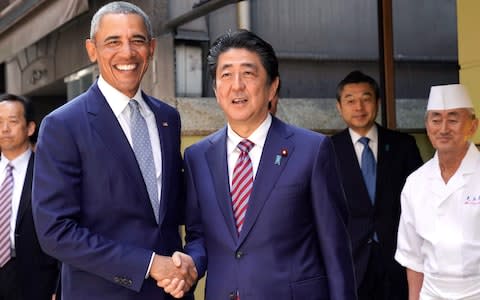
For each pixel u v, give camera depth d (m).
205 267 3.07
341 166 5.00
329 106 6.34
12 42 7.45
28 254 4.66
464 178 3.80
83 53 7.41
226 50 2.96
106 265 2.94
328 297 2.94
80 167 3.04
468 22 4.43
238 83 2.92
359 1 6.53
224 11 6.04
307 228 2.97
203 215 3.05
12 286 4.69
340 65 6.51
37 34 6.63
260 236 2.90
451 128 3.81
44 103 9.87
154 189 3.13
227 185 3.00
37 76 8.95
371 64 6.50
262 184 2.94
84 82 7.68
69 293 3.11
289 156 2.98
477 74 4.39
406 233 4.04
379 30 6.09
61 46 8.09
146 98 3.29
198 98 5.80
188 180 3.17
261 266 2.88
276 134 3.02
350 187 4.96
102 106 3.11
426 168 3.96
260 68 2.96
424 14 6.34
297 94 6.41
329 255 2.92
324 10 6.48
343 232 2.98
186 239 3.23
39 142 3.05
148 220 3.08
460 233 3.78
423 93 6.33
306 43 6.44
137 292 3.07
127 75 3.10
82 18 7.36
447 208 3.82
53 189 2.97
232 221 2.95
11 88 10.07
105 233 3.04
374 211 4.92
